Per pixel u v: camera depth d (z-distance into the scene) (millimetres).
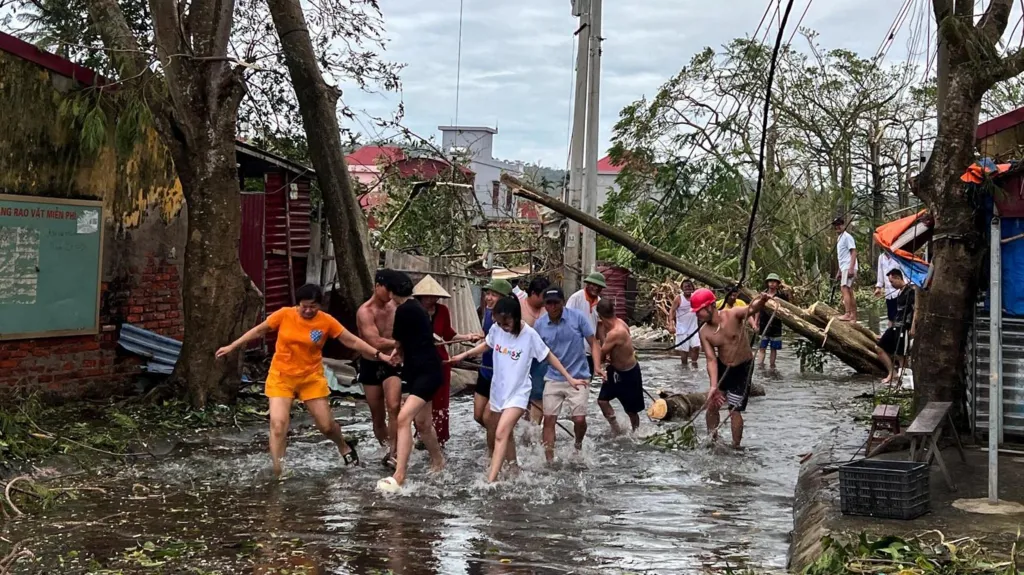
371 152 33156
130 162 12469
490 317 11328
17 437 9359
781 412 13602
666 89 28109
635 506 8289
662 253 18500
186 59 11641
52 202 11258
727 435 11812
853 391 15711
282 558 6539
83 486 8562
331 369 14578
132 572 6176
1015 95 23188
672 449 10914
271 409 9156
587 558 6691
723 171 27234
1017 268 9188
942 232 9344
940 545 6133
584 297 11766
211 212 11906
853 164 34281
